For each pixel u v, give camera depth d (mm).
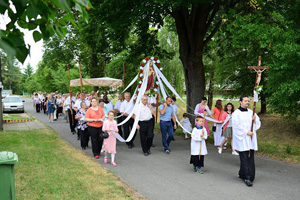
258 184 5738
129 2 11422
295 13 9812
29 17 1921
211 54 21828
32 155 7668
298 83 8523
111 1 11352
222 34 17078
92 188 5195
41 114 22547
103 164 7289
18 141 9820
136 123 8375
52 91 40688
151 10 10859
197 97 13031
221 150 8859
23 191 4934
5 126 14617
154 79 10141
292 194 5164
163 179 6027
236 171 6723
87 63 25641
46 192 4914
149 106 8781
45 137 10961
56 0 1855
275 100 10297
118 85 13578
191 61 13008
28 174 5926
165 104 8758
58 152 8219
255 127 5926
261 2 11180
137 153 8773
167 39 24031
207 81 23906
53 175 5891
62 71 35969
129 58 16547
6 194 3047
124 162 7559
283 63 8570
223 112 8883
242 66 17562
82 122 9102
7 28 2008
